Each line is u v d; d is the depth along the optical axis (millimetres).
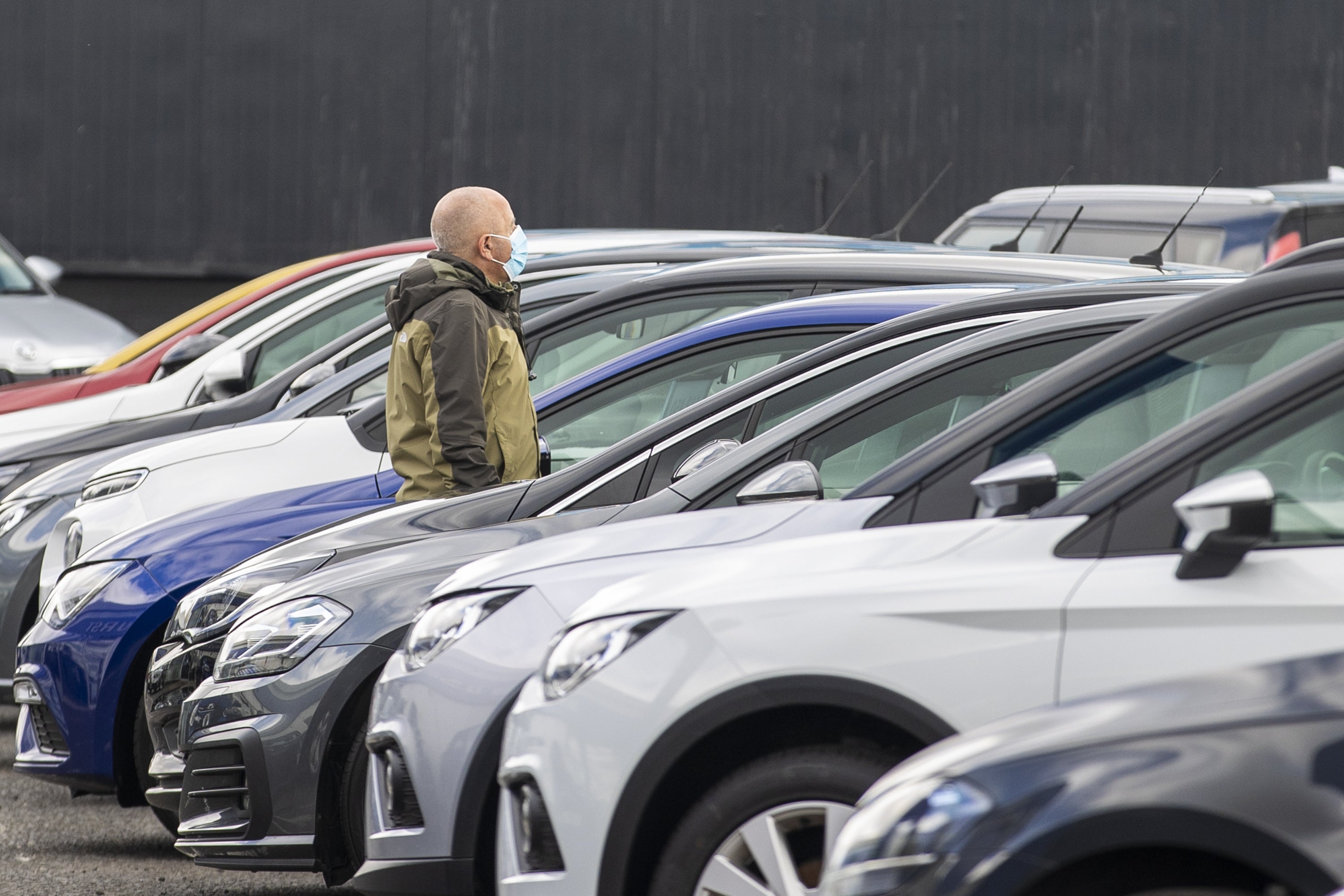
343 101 74562
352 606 17250
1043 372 16047
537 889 12852
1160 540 11531
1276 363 13148
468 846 14344
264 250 75938
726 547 13914
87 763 21750
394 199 74375
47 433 32281
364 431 24312
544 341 23953
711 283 23703
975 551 12055
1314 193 36656
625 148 72188
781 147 71000
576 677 12836
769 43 70812
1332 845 8453
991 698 11477
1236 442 11531
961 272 22984
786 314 21172
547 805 12750
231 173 75875
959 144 69625
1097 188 39688
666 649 12422
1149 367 13188
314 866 17391
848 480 16172
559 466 22109
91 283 77688
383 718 15039
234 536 21891
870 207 70500
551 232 33844
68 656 21797
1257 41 67438
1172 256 37250
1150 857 9133
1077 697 11266
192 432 28547
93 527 24531
